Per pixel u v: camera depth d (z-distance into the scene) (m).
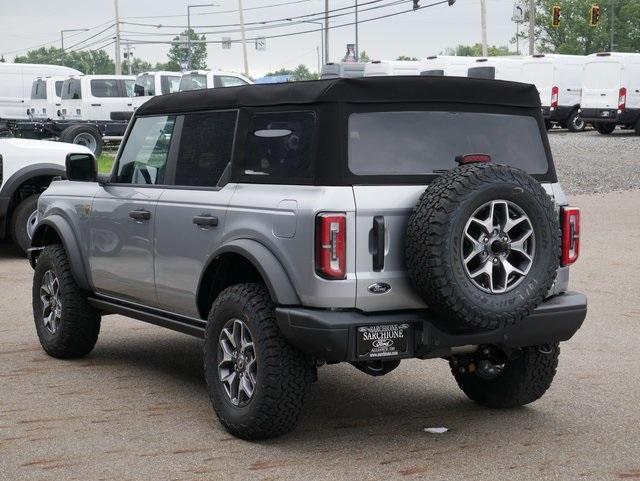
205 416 6.35
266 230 5.70
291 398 5.62
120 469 5.30
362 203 5.42
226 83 35.62
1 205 13.41
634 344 8.49
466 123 5.86
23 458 5.49
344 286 5.38
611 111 36.78
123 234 7.08
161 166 6.84
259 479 5.15
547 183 6.11
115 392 6.95
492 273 5.38
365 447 5.71
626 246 14.36
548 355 6.30
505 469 5.31
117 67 74.75
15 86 40.50
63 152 13.79
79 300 7.76
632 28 107.69
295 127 5.70
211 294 6.32
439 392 7.01
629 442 5.80
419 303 5.56
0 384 7.16
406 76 5.67
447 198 5.24
